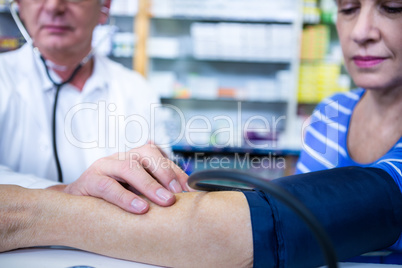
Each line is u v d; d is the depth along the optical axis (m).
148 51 3.38
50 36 1.14
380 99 0.78
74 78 1.34
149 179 0.55
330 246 0.29
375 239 0.50
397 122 0.76
